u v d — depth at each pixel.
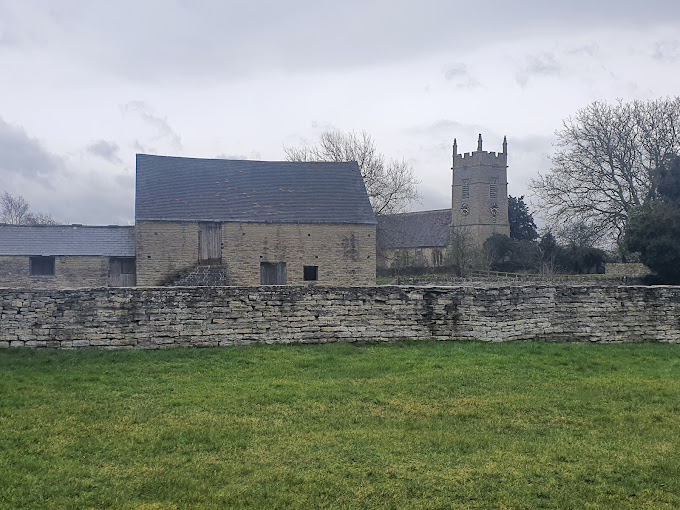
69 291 15.90
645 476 8.38
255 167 43.16
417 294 17.39
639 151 49.00
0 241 37.03
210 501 7.61
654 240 41.12
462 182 93.56
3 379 13.05
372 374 13.85
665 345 17.52
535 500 7.75
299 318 16.91
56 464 8.65
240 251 39.22
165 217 38.22
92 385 12.75
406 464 8.78
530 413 11.11
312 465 8.74
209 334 16.44
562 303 17.89
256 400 11.78
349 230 40.59
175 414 10.93
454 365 14.62
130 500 7.61
